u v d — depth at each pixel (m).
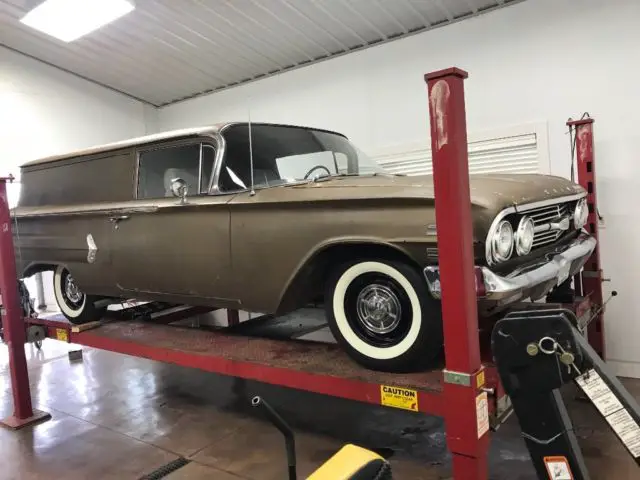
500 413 2.37
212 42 6.22
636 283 4.49
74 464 3.49
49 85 7.61
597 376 1.86
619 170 4.50
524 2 4.82
